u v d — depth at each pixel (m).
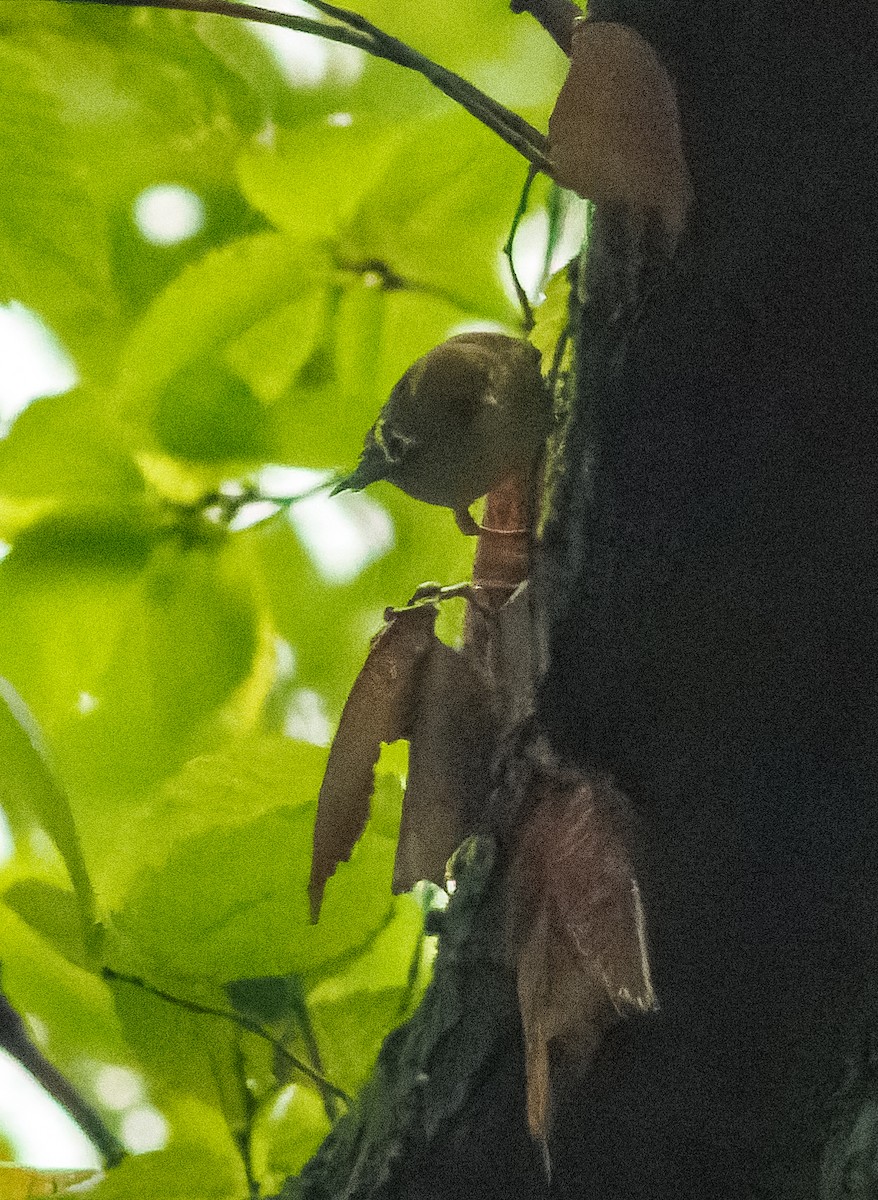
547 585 7.03
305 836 7.22
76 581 7.47
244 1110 7.27
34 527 7.46
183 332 7.43
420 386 6.99
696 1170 7.04
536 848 7.02
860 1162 7.00
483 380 6.99
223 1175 7.22
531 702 7.03
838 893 7.01
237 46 7.66
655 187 6.99
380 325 7.46
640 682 7.02
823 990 7.02
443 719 7.04
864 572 6.99
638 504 7.01
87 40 7.42
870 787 7.00
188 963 7.23
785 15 6.97
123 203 7.64
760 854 7.01
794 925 7.02
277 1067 7.28
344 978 7.30
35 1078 7.23
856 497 6.99
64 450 7.45
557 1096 7.04
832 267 6.98
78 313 7.54
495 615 7.04
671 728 7.02
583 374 7.03
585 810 7.02
